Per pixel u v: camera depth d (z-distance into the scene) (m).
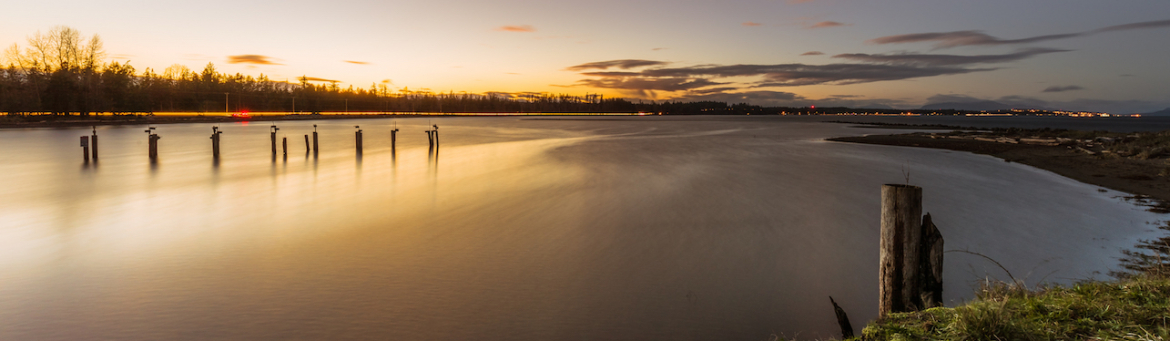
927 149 27.61
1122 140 26.61
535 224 9.23
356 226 9.12
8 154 23.53
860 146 30.23
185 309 5.38
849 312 5.37
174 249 7.61
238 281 6.21
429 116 179.88
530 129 62.84
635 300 5.70
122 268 6.69
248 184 14.34
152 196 12.36
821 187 13.42
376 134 45.84
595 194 12.32
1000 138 33.47
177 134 43.34
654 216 9.83
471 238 8.27
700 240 8.10
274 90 177.12
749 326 5.07
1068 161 19.94
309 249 7.62
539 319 5.22
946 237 8.30
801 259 7.13
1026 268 6.64
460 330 4.97
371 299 5.68
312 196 12.32
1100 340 2.68
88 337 4.76
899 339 3.12
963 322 3.01
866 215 9.95
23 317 5.16
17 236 8.43
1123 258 7.07
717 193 12.41
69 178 15.60
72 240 8.14
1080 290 3.60
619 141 35.72
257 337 4.77
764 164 19.28
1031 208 10.70
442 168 18.19
